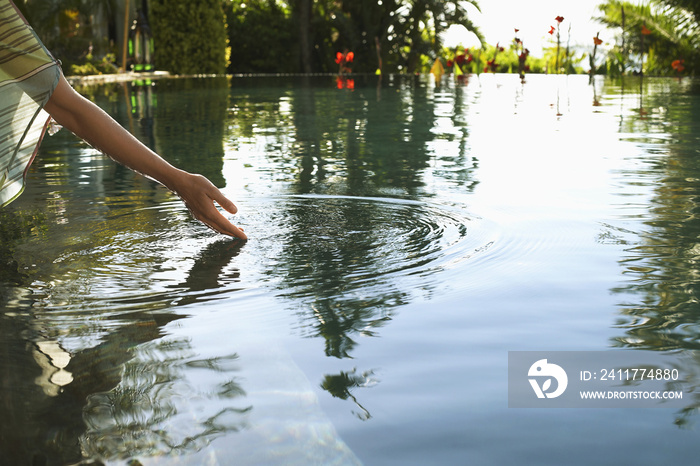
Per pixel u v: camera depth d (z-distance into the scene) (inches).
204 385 48.5
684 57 587.8
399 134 224.2
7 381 49.4
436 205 112.5
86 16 544.4
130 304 65.7
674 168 149.0
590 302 64.9
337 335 57.8
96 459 39.6
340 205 113.3
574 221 99.7
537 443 40.8
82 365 52.0
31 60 74.6
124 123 257.8
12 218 102.8
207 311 63.6
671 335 56.4
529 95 399.5
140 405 45.6
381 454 39.9
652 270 74.8
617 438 41.0
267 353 53.9
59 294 68.6
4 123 75.7
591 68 600.4
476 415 44.3
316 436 41.7
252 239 90.3
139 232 94.0
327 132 231.1
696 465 38.0
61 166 154.8
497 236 91.1
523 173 145.5
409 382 49.1
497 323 60.1
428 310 63.4
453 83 530.6
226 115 290.0
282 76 693.3
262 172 150.7
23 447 41.0
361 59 817.5
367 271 76.0
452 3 792.3
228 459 39.3
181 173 86.9
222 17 717.9
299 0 810.2
